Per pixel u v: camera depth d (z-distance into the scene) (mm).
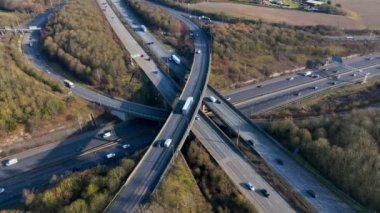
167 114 188375
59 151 171750
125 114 192875
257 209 126562
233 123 177625
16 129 172875
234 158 152000
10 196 144375
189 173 143500
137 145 176625
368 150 143500
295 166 150750
